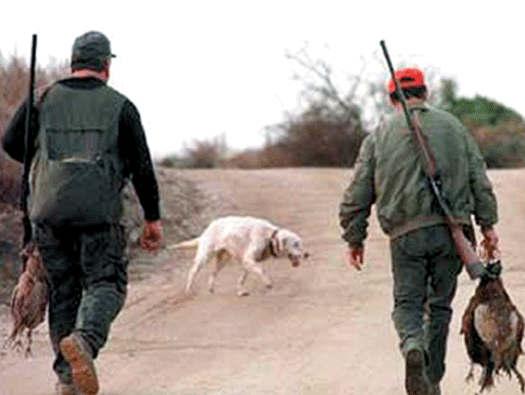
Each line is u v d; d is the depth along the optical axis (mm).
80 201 9195
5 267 17062
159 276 18328
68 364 9578
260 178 28812
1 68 21969
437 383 9688
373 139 9844
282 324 14344
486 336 9406
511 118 54156
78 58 9703
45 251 9453
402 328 9414
